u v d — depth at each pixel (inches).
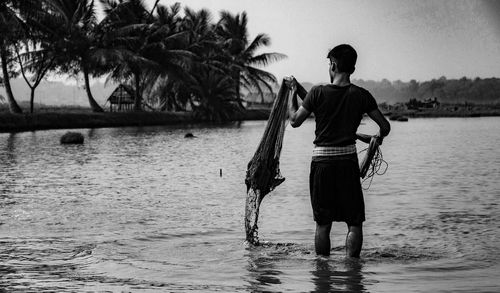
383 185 436.8
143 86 2245.3
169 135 1314.0
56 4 1798.7
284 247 236.1
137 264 206.5
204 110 2351.1
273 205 344.8
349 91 219.6
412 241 245.1
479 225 279.7
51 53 1756.9
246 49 2719.0
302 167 588.1
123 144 995.3
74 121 1738.4
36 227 280.5
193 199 374.3
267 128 244.2
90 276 189.6
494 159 669.3
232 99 2438.5
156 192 409.1
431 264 206.2
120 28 1940.2
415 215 308.5
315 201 221.9
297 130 1672.0
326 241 221.1
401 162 638.5
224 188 430.6
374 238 251.3
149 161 671.1
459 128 1615.4
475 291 167.2
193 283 179.9
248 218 243.3
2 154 769.6
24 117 1576.0
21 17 1578.5
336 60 224.1
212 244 242.2
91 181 477.4
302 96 239.1
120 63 1962.4
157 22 2202.3
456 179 474.0
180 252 227.5
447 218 299.1
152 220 299.3
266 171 243.0
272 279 184.7
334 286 175.0
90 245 240.4
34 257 218.2
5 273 193.6
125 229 275.6
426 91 6761.8
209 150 856.3
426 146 906.1
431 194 387.9
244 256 220.4
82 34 1844.2
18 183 463.5
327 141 219.6
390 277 187.0
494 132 1370.6
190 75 2215.8
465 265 204.4
